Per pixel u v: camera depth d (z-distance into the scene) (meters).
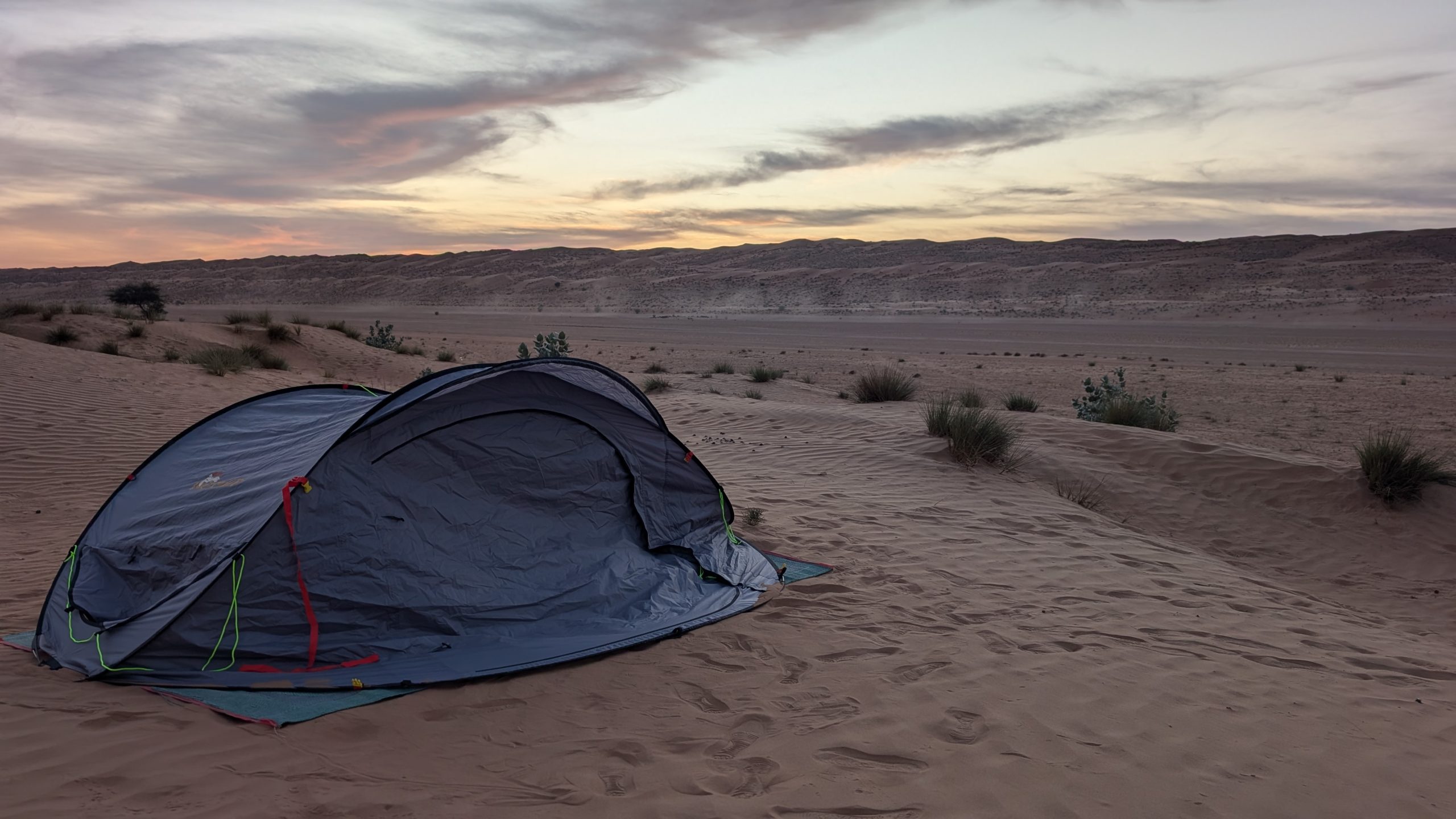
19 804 3.20
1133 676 5.04
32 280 186.38
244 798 3.37
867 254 185.25
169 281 174.50
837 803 3.51
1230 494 11.43
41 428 11.02
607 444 6.52
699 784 3.66
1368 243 140.62
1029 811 3.46
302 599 4.85
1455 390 27.80
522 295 142.50
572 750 3.97
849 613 6.04
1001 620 6.02
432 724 4.20
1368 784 3.77
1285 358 43.34
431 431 5.64
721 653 5.26
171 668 4.58
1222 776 3.81
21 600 5.84
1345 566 9.41
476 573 5.45
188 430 6.52
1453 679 5.43
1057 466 11.90
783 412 15.73
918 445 12.55
